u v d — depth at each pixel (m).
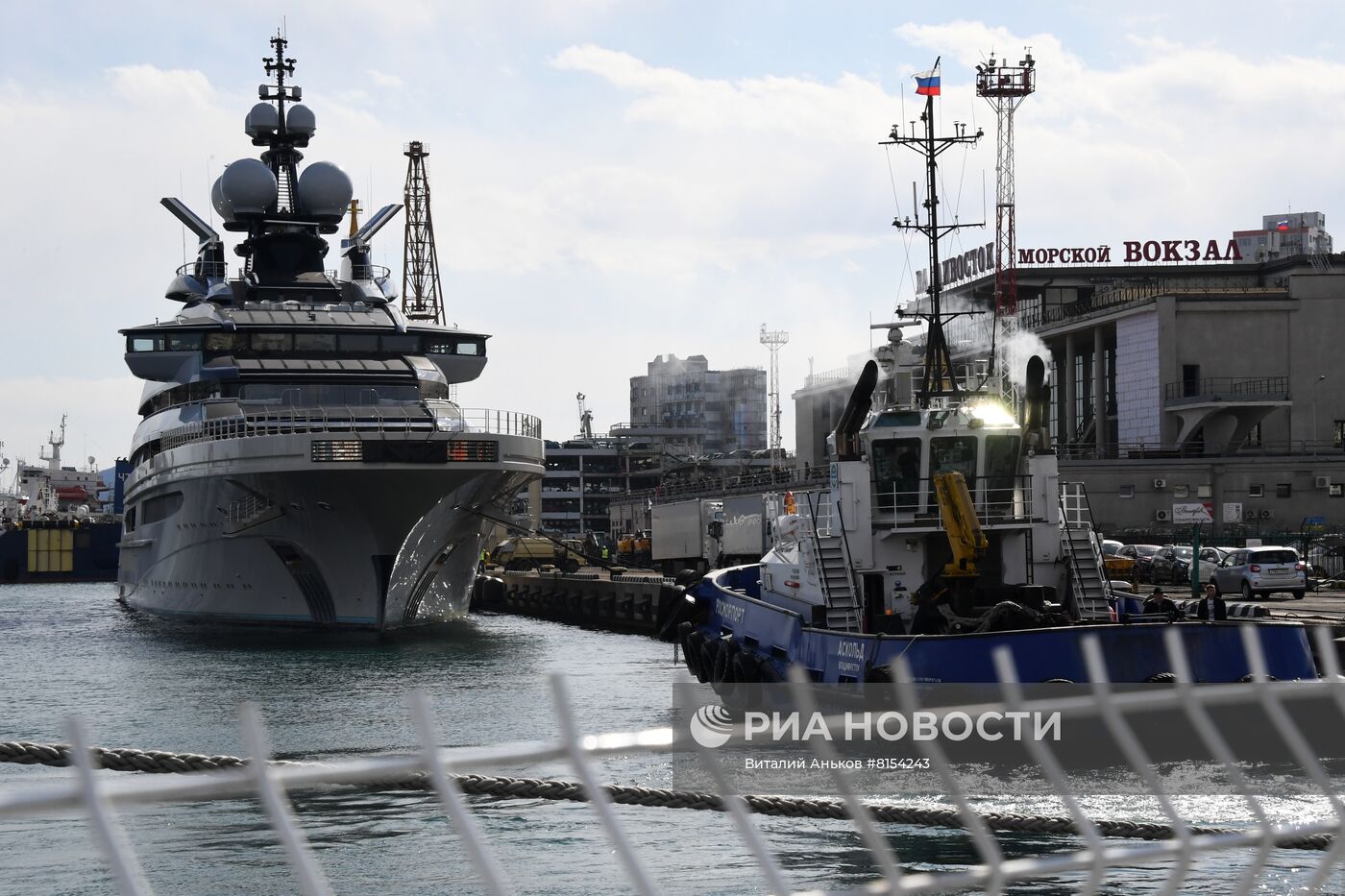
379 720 33.00
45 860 20.52
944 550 28.75
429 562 56.94
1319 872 5.78
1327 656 5.77
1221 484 83.19
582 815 22.36
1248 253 116.00
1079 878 17.48
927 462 28.62
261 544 56.16
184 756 6.88
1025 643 22.84
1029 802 20.72
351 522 53.53
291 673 43.25
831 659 26.42
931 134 31.73
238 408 59.03
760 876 18.44
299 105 73.38
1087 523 29.02
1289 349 87.88
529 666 45.97
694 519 88.69
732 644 32.22
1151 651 22.56
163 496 65.38
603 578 84.75
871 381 28.27
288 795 24.31
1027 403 28.75
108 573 137.38
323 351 62.56
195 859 20.41
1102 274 103.19
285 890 18.81
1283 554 54.44
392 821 22.45
